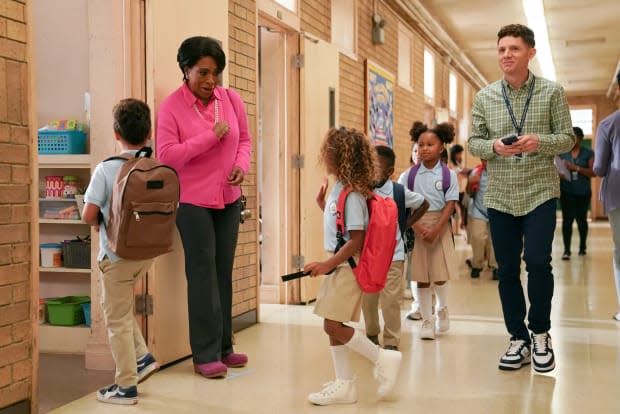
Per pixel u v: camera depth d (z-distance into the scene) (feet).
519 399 9.93
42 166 13.08
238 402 9.85
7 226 8.64
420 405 9.66
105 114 12.31
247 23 15.72
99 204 9.36
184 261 12.35
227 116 11.50
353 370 11.62
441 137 13.75
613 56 47.62
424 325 13.94
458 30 37.88
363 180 9.41
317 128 19.40
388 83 27.37
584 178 29.50
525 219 11.21
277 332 14.85
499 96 11.41
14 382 8.79
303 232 18.67
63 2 13.70
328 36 21.36
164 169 9.33
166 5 11.72
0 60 8.48
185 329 12.55
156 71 11.47
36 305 9.13
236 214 11.88
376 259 9.27
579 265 27.32
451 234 13.73
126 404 9.74
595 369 11.64
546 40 41.01
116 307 9.65
